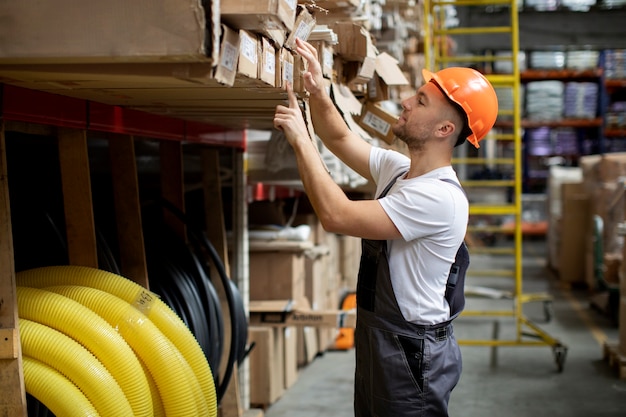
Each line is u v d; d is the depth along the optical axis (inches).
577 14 615.5
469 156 661.9
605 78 621.3
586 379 242.2
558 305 386.9
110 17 67.1
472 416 203.6
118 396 93.2
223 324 146.9
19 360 85.7
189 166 190.5
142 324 102.5
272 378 197.9
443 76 103.4
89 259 110.0
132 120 119.0
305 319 191.2
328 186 93.7
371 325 101.9
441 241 98.2
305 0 98.9
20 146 138.1
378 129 139.6
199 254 155.7
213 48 66.7
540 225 654.5
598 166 402.3
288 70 94.8
